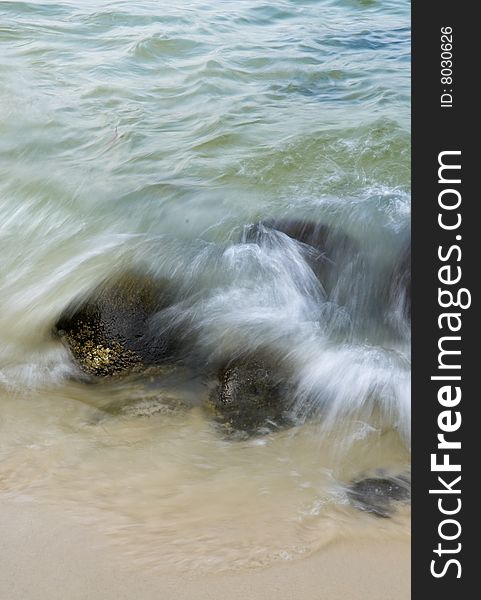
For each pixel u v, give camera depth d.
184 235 4.62
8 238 4.75
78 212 4.98
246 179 5.33
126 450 3.12
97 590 2.33
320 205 4.89
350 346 3.83
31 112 6.64
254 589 2.36
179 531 2.62
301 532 2.64
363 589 2.40
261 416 3.39
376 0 11.91
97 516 2.67
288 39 9.48
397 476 3.04
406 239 4.45
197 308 4.00
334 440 3.27
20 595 2.31
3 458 3.01
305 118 6.52
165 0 11.21
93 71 7.82
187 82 7.55
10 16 9.73
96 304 3.97
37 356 3.77
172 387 3.58
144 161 5.71
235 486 2.91
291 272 4.26
